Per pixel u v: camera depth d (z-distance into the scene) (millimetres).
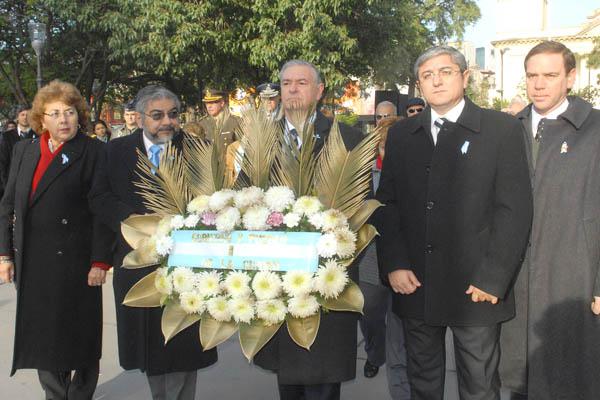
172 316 2713
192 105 22641
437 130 2973
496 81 65812
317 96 3096
